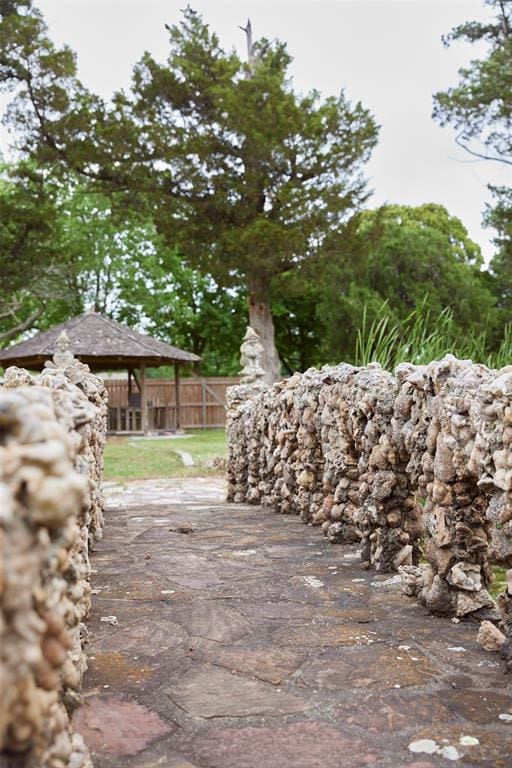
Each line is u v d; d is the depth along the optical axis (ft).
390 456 13.70
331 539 17.30
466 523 10.82
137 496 30.89
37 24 64.44
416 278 72.33
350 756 6.51
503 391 8.48
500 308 72.23
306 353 100.73
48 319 113.29
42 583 4.34
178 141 67.97
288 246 64.03
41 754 4.33
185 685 8.26
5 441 4.15
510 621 8.85
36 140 69.31
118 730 7.09
